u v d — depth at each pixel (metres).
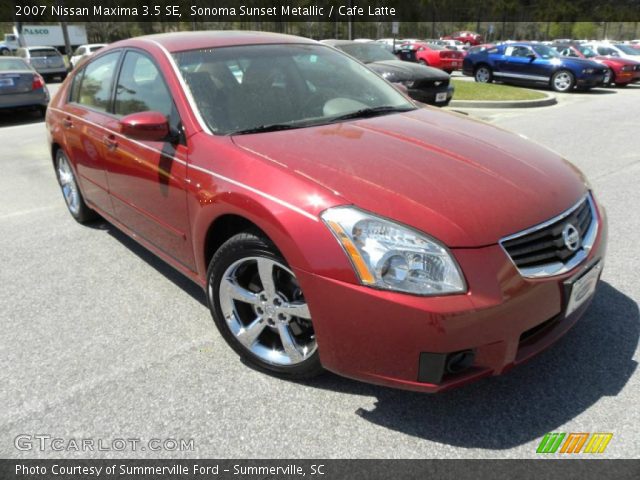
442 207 2.09
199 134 2.74
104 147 3.57
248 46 3.40
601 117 10.23
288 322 2.45
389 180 2.22
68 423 2.35
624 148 7.26
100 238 4.47
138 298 3.43
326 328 2.15
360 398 2.44
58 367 2.73
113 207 3.78
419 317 1.95
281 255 2.28
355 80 3.54
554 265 2.19
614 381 2.48
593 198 2.66
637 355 2.66
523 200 2.22
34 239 4.47
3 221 4.95
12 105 11.09
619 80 16.95
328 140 2.63
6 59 11.50
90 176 4.01
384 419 2.31
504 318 2.01
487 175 2.33
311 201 2.15
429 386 2.04
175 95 2.94
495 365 2.07
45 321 3.17
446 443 2.17
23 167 7.12
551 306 2.16
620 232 4.20
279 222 2.18
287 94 3.13
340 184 2.19
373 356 2.09
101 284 3.63
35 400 2.49
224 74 3.08
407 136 2.73
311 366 2.41
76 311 3.28
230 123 2.82
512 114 10.79
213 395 2.49
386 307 1.98
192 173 2.68
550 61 15.79
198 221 2.65
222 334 2.73
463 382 2.05
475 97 12.55
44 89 11.57
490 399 2.40
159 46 3.28
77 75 4.39
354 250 2.03
